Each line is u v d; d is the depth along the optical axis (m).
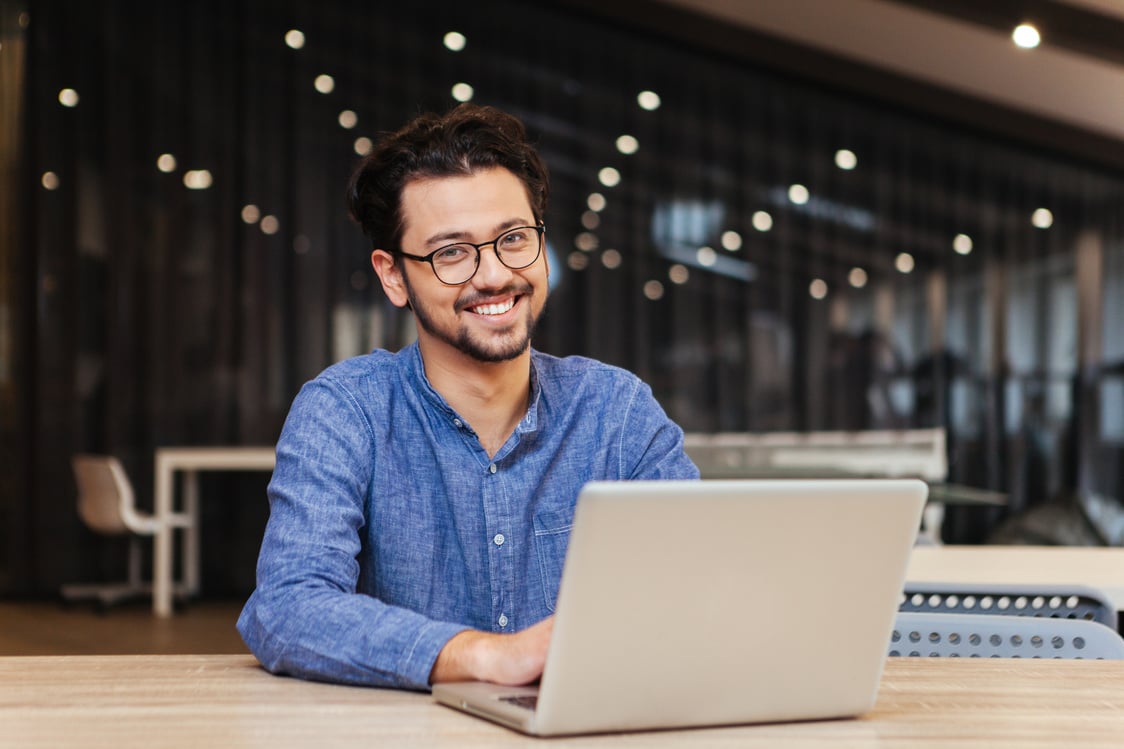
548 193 1.34
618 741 0.84
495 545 1.29
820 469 3.78
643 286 6.68
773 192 6.81
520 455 1.33
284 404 6.29
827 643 0.89
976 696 0.98
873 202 6.85
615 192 6.68
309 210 6.34
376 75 6.45
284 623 1.06
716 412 6.71
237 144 6.30
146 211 6.20
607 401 1.41
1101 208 6.87
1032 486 6.81
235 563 6.26
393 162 1.25
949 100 6.70
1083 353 6.84
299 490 1.21
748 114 6.80
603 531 0.81
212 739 0.82
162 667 1.09
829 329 6.82
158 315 6.18
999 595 1.57
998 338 6.86
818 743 0.83
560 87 6.66
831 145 6.86
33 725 0.85
